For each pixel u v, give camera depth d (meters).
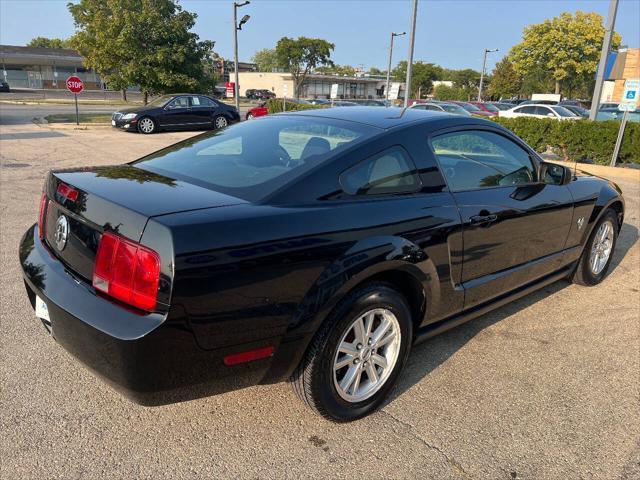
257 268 2.07
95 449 2.35
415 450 2.45
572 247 4.12
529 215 3.40
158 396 2.03
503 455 2.44
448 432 2.59
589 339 3.64
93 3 23.39
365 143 2.62
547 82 52.94
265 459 2.34
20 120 21.22
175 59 23.38
